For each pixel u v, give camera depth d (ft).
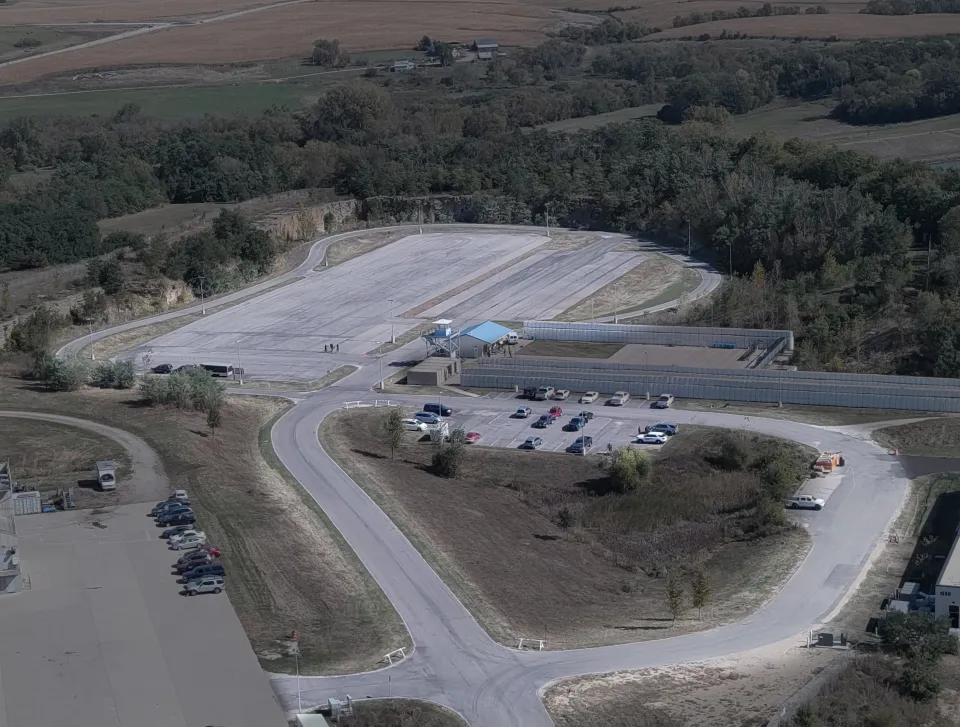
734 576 304.50
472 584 293.43
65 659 250.16
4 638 258.78
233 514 326.85
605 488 362.94
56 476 355.36
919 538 320.50
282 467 376.27
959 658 256.93
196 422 408.46
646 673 248.52
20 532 313.53
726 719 226.99
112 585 282.56
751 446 389.60
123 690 238.48
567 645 262.47
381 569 299.79
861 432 399.24
